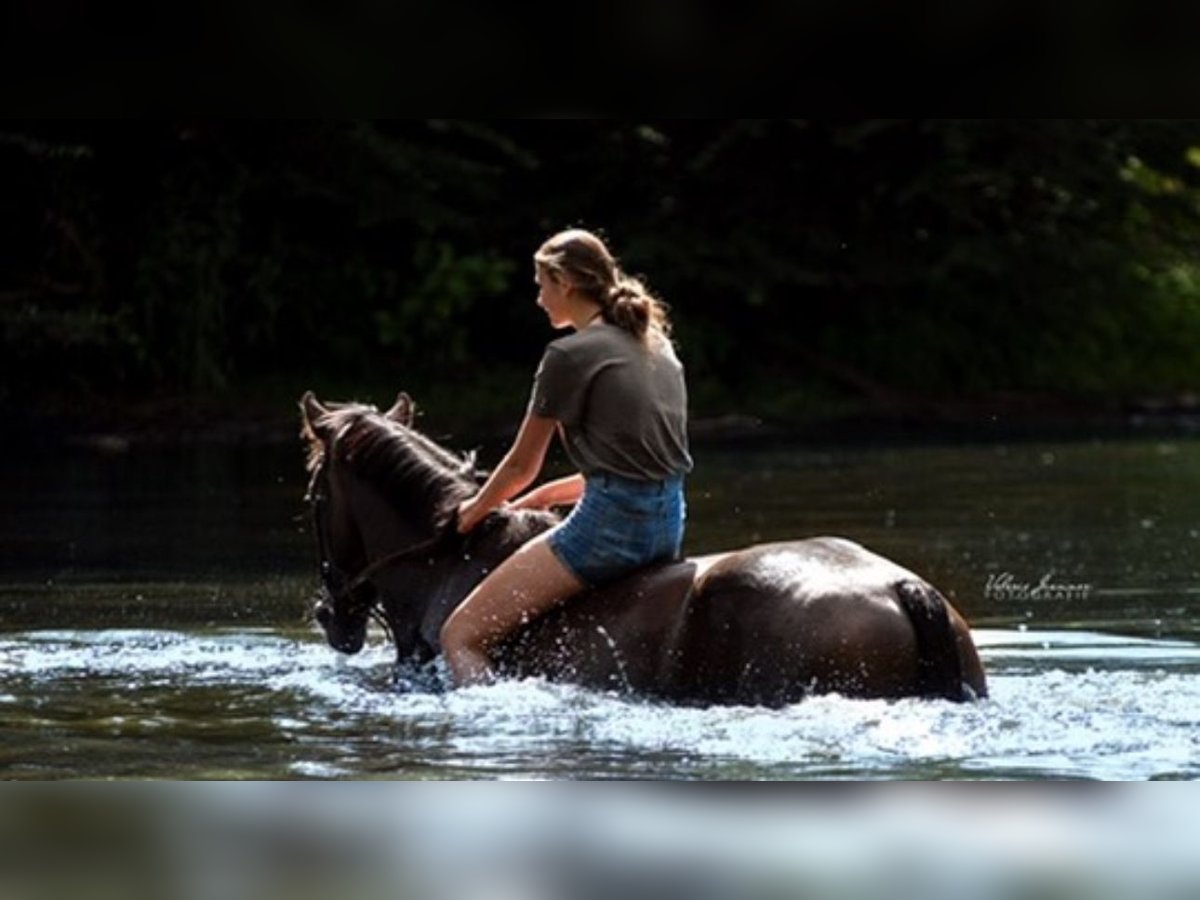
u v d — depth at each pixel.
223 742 7.73
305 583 12.45
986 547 14.12
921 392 29.38
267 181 26.19
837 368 28.97
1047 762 7.11
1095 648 10.00
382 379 26.61
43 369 25.12
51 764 7.35
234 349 26.50
